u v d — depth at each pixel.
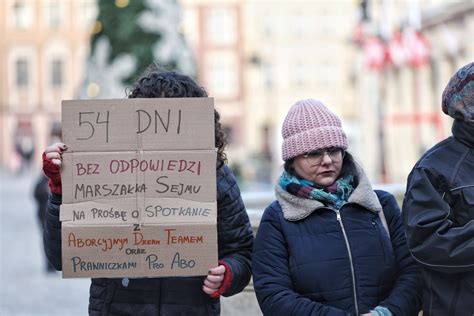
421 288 4.56
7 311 12.92
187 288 4.62
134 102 4.53
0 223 29.64
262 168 48.81
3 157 77.12
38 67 77.44
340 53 74.25
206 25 74.94
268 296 4.48
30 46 77.50
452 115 4.40
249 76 74.69
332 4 74.31
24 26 77.56
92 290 4.73
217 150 4.65
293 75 74.62
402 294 4.51
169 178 4.52
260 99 74.81
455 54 40.19
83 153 4.52
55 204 4.62
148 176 4.52
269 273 4.54
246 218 4.80
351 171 4.72
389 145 44.16
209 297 4.68
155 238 4.50
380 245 4.56
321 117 4.61
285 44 74.62
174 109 4.52
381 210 4.66
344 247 4.49
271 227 4.62
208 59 74.88
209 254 4.50
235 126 74.88
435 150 4.43
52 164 4.49
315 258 4.48
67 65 77.56
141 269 4.50
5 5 77.44
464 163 4.33
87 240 4.50
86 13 77.62
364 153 45.38
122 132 4.52
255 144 74.50
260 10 74.56
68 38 77.44
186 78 4.71
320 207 4.54
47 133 77.44
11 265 18.78
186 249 4.50
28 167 71.62
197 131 4.52
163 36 22.03
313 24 74.50
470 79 4.32
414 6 33.06
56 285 15.66
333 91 74.31
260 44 74.62
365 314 4.41
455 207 4.30
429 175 4.34
